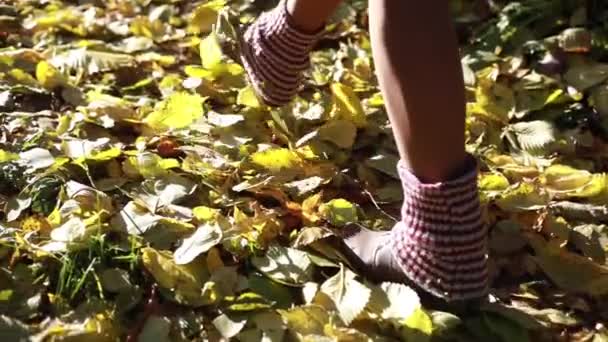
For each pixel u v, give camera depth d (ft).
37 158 5.80
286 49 6.18
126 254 5.16
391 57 4.59
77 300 4.92
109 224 5.33
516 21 7.71
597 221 5.79
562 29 7.70
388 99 4.68
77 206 5.41
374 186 6.04
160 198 5.60
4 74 6.81
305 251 5.29
